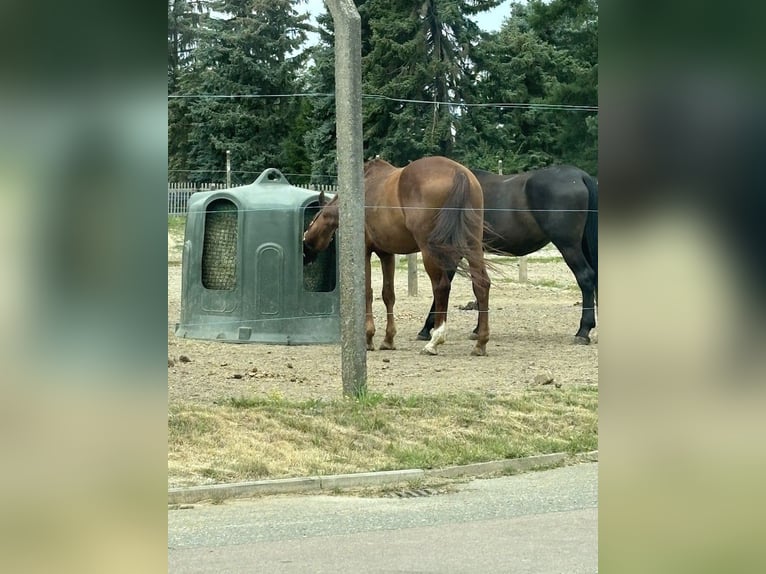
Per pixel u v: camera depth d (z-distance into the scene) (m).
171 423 7.86
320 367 11.41
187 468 6.98
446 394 9.50
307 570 4.80
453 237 11.98
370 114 30.67
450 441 8.06
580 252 13.73
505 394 9.63
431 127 30.28
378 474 7.10
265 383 10.25
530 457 7.77
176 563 4.93
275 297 13.41
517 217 13.98
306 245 13.41
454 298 19.61
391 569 4.78
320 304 13.58
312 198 13.62
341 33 9.38
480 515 6.10
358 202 9.27
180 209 25.80
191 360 11.73
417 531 5.66
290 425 8.12
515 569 4.80
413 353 12.66
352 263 9.23
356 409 8.65
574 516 6.05
